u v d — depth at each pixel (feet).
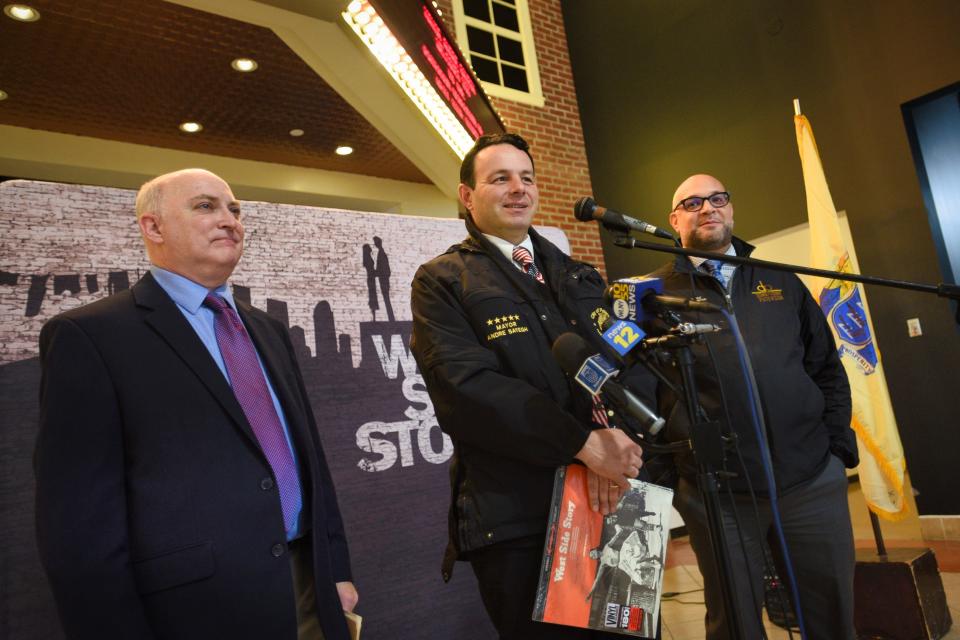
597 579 3.96
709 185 7.45
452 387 4.13
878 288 15.38
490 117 16.17
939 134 15.08
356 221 7.60
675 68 20.44
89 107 14.06
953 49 14.51
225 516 3.98
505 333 4.37
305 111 15.21
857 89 16.03
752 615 6.13
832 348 7.28
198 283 4.73
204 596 3.80
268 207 7.13
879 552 9.41
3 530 5.40
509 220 4.79
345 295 7.34
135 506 3.86
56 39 11.69
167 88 13.69
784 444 6.38
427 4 11.85
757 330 6.92
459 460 4.53
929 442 14.44
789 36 17.51
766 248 18.24
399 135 13.94
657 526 4.18
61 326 4.03
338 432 6.96
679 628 10.17
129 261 6.28
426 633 6.84
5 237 5.84
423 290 4.70
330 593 4.34
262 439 4.45
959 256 14.70
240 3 10.06
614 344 3.85
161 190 4.73
